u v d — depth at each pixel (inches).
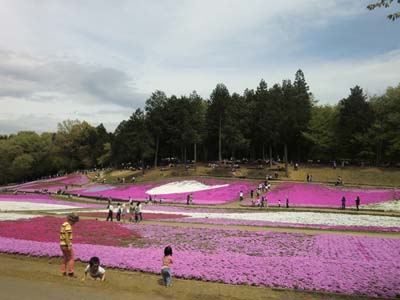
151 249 783.7
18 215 1493.6
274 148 4399.6
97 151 5698.8
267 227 1237.1
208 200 2378.2
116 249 764.0
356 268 616.4
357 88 3363.7
